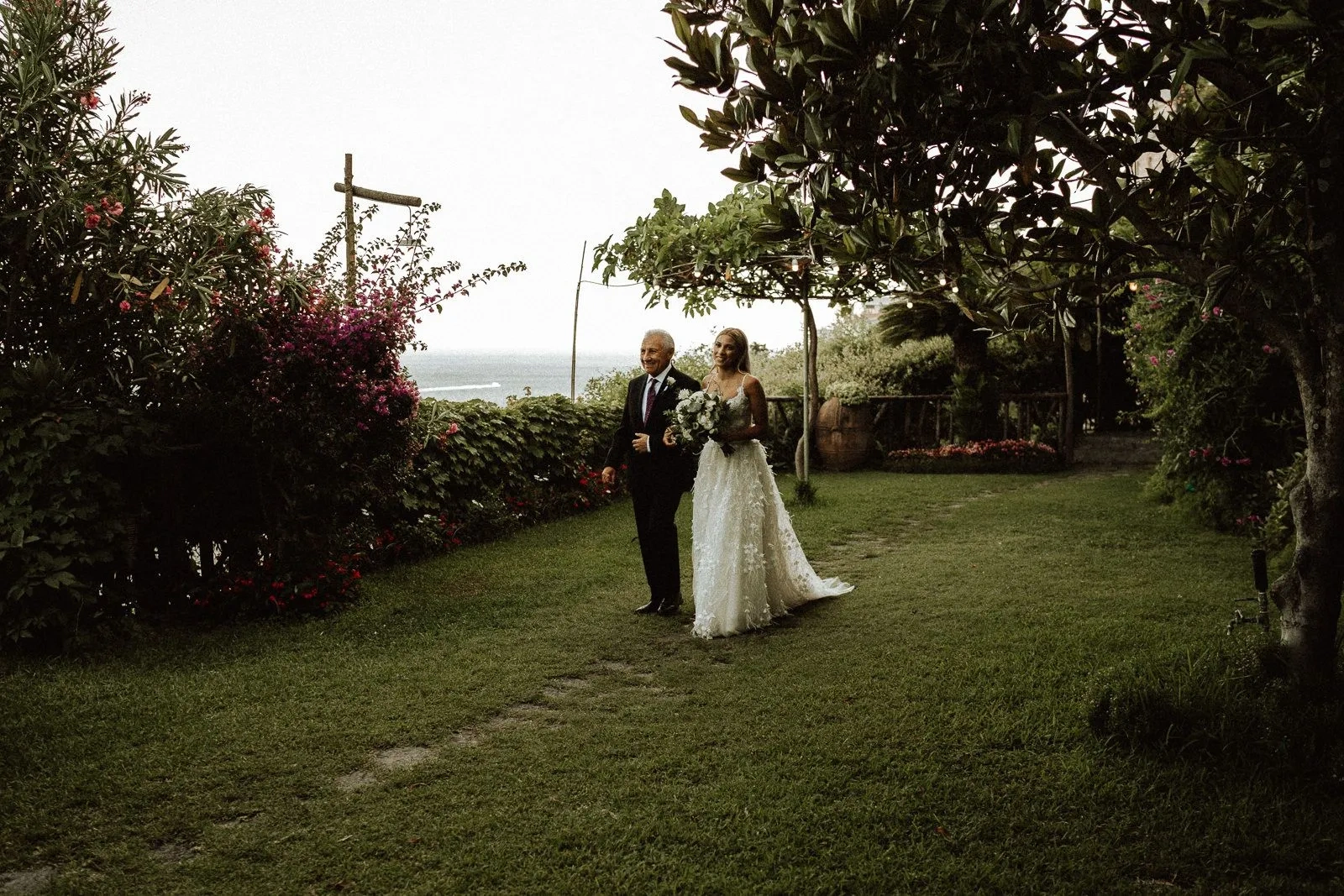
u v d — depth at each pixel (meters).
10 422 4.75
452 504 7.64
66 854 2.72
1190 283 3.31
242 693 4.06
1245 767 3.12
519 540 7.80
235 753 3.43
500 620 5.32
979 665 4.25
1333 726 3.14
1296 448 7.18
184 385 5.38
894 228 3.08
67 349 5.25
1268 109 2.97
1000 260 3.52
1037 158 3.12
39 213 4.57
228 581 5.36
